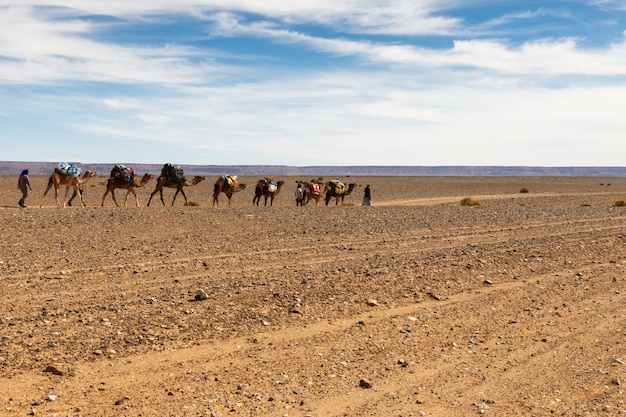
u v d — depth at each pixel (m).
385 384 8.00
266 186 39.34
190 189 72.44
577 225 25.64
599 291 13.56
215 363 8.41
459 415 7.14
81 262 14.57
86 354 8.45
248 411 7.00
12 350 8.40
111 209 25.97
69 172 31.91
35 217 21.84
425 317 11.02
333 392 7.66
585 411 7.30
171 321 9.98
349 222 24.19
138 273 13.53
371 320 10.67
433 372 8.49
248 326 9.99
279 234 20.41
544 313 11.66
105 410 6.86
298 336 9.67
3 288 11.78
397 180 135.75
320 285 12.61
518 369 8.70
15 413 6.64
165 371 8.06
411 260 15.73
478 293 12.92
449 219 26.69
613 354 9.40
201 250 16.80
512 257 16.72
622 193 77.50
